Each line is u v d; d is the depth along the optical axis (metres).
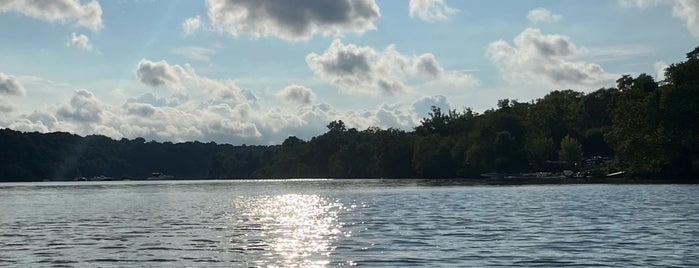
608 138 132.88
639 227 37.12
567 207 54.59
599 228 37.06
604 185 103.75
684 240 31.20
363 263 26.28
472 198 74.19
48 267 26.44
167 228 42.19
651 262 25.30
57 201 88.06
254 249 30.86
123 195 111.00
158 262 27.47
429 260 26.73
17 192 133.00
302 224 43.81
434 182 154.75
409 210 56.06
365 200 76.25
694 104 118.44
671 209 49.75
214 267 26.05
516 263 25.67
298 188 140.12
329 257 27.95
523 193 83.25
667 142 119.25
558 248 29.33
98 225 45.28
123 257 28.94
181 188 159.62
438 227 39.78
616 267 24.42
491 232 36.28
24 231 41.16
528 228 37.94
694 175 124.88
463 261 26.36
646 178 133.12
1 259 28.59
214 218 50.75
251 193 112.88
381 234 36.38
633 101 127.94
